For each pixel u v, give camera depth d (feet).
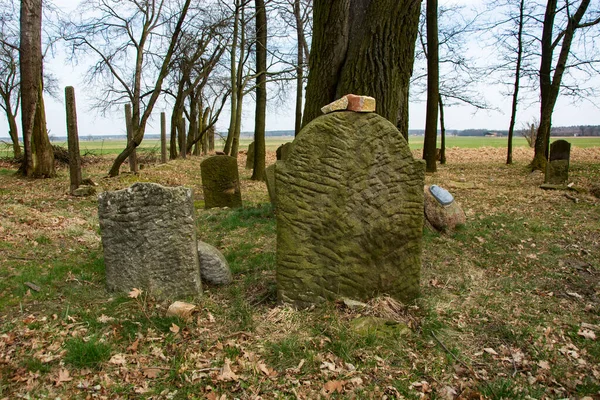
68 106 35.12
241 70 64.39
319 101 24.03
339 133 12.47
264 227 23.66
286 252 12.85
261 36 52.42
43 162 46.88
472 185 40.86
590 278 16.79
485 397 9.67
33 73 44.01
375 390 9.80
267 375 10.18
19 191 36.60
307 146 12.46
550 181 39.22
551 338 12.22
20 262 17.01
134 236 13.92
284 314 12.60
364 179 12.75
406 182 13.02
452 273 17.02
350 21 22.58
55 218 24.03
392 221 13.10
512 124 65.51
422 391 9.83
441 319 13.01
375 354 11.02
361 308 12.71
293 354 10.87
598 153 79.92
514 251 19.76
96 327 12.00
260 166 50.14
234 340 11.50
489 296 14.89
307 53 59.98
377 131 12.66
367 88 22.25
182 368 10.28
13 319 12.46
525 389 9.97
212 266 15.07
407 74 22.98
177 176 53.83
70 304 13.44
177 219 13.91
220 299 14.15
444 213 22.17
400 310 13.16
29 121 45.03
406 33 22.11
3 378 9.86
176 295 14.14
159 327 12.20
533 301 14.61
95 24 55.42
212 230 23.71
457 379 10.33
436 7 50.75
